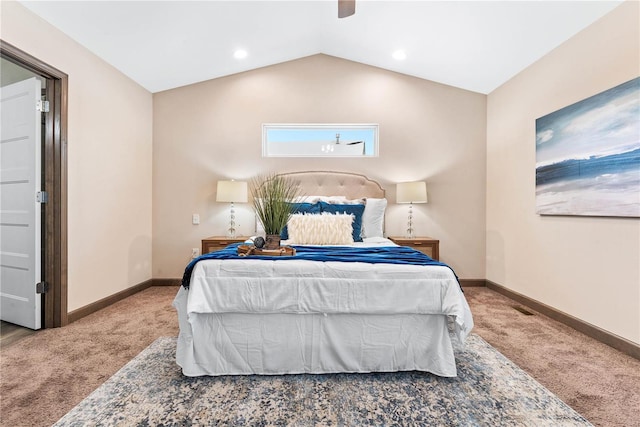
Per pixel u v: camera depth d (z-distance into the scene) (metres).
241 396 1.58
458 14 2.70
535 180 3.01
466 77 3.65
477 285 3.91
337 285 1.73
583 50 2.47
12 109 2.56
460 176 3.93
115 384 1.68
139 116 3.64
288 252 1.97
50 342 2.22
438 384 1.70
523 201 3.22
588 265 2.43
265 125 3.96
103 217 3.04
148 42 2.95
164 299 3.29
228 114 3.92
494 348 2.16
